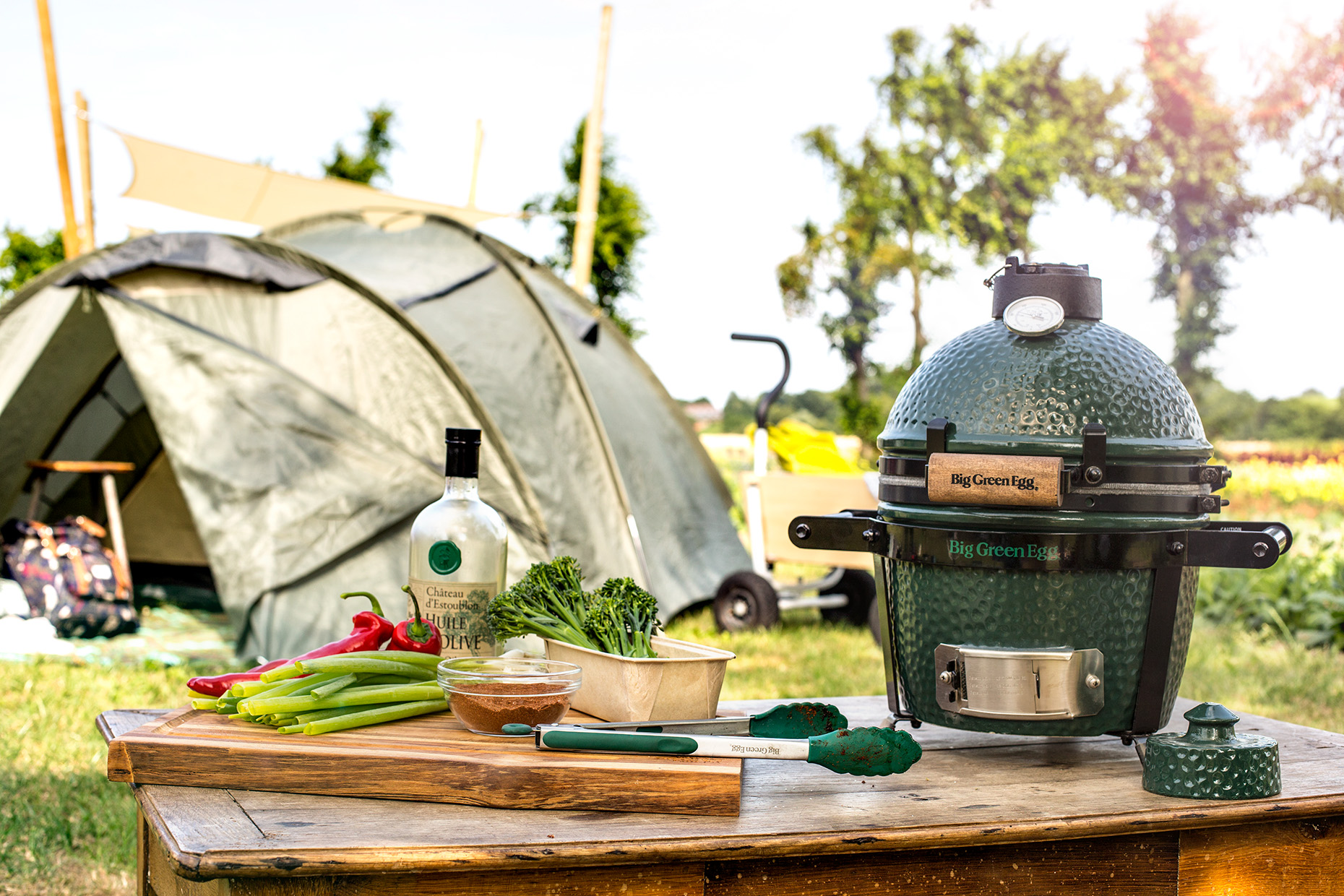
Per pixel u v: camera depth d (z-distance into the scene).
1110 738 1.36
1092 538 1.15
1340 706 4.14
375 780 1.03
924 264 27.78
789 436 6.10
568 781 1.01
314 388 4.87
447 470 1.37
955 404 1.23
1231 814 1.06
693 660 1.21
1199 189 26.00
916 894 1.03
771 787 1.12
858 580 5.86
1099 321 1.29
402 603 4.58
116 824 2.75
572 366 5.65
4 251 23.61
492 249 6.10
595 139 10.27
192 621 5.67
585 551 5.21
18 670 4.32
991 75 27.36
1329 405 28.56
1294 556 6.50
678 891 0.97
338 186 8.37
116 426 6.48
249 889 0.90
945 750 1.29
